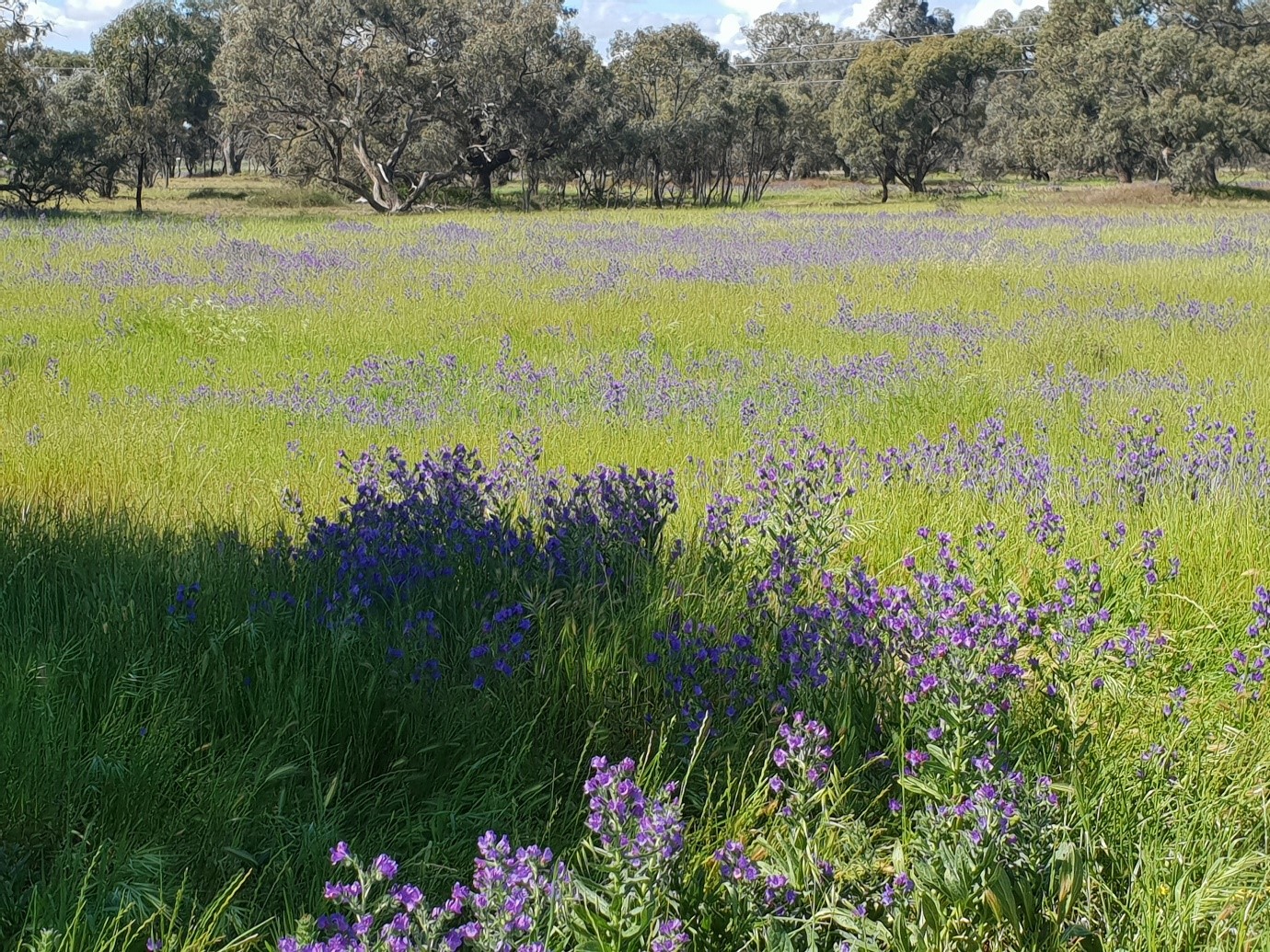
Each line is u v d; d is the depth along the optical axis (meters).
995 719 3.27
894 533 5.85
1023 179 97.06
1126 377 10.52
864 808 3.40
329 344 13.49
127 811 3.21
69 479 7.40
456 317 15.44
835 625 3.97
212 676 3.93
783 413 9.26
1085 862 2.89
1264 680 3.98
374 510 4.94
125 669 3.87
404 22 58.16
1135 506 6.38
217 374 11.62
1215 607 4.88
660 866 2.55
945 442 7.58
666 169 73.06
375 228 36.12
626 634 4.20
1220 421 7.92
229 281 19.56
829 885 2.86
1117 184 86.50
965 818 2.90
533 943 2.35
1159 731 3.76
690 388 10.33
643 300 17.17
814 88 109.94
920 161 80.88
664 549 5.04
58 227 33.69
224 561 4.92
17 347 12.60
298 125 62.97
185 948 2.63
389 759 3.67
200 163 126.12
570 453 8.09
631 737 3.78
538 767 3.64
